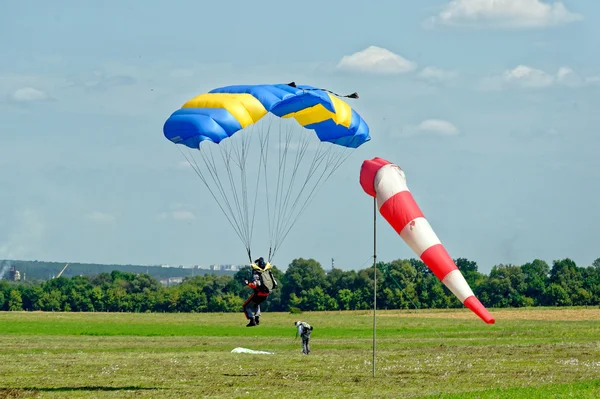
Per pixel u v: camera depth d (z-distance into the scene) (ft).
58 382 228.22
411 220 215.10
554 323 574.97
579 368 259.80
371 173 222.48
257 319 217.36
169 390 212.02
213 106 215.31
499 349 331.16
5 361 284.61
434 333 462.19
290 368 262.47
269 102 215.92
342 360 288.92
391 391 208.85
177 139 211.61
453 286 210.38
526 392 195.62
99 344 373.61
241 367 265.75
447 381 228.63
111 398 198.70
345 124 234.58
